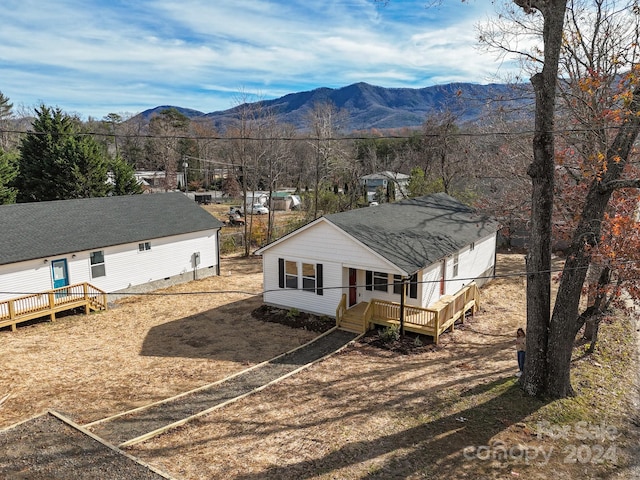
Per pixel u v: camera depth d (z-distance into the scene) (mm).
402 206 23484
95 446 9430
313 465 8688
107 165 38875
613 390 11695
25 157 35125
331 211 40906
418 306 17469
